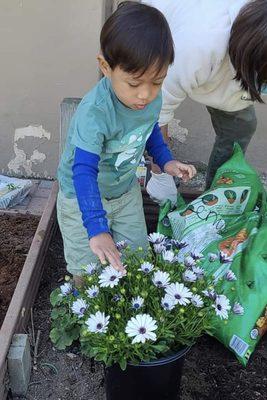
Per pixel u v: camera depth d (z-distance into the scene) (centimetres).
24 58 297
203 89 213
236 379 205
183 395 197
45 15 285
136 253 185
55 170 326
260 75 178
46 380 199
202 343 218
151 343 163
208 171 278
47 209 258
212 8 192
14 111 311
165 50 150
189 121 339
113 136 175
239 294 202
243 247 214
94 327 154
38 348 211
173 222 235
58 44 292
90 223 154
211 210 233
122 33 148
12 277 233
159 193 256
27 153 323
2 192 291
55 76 301
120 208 208
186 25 193
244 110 243
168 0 202
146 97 156
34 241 237
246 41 174
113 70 155
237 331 199
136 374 169
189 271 174
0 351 182
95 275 175
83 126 165
